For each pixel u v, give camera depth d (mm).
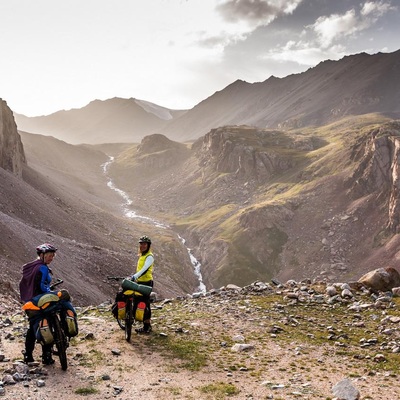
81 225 149750
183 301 17484
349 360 10172
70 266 72250
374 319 14312
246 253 191500
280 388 8031
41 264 8609
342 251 184500
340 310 15664
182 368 9055
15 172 161375
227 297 17594
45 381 7805
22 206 120562
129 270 91375
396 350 10867
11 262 52656
